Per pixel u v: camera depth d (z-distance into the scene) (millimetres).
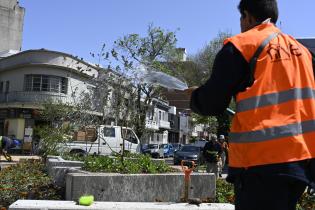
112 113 20594
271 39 2697
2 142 22344
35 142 38125
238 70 2576
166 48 42750
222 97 2580
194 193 7805
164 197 7484
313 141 2508
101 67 21641
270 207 2389
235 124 2660
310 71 2738
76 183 7020
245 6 2875
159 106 65812
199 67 52438
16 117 39844
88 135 20906
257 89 2570
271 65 2609
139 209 5348
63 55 39719
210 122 46062
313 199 7516
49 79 39406
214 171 16188
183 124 74125
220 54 2648
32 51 40062
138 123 25469
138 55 38719
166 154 45406
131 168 8562
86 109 20375
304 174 2406
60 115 20734
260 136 2479
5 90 42125
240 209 2504
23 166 14914
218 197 7875
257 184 2443
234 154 2617
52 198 7930
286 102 2549
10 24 52188
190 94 2922
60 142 16672
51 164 11531
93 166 8539
